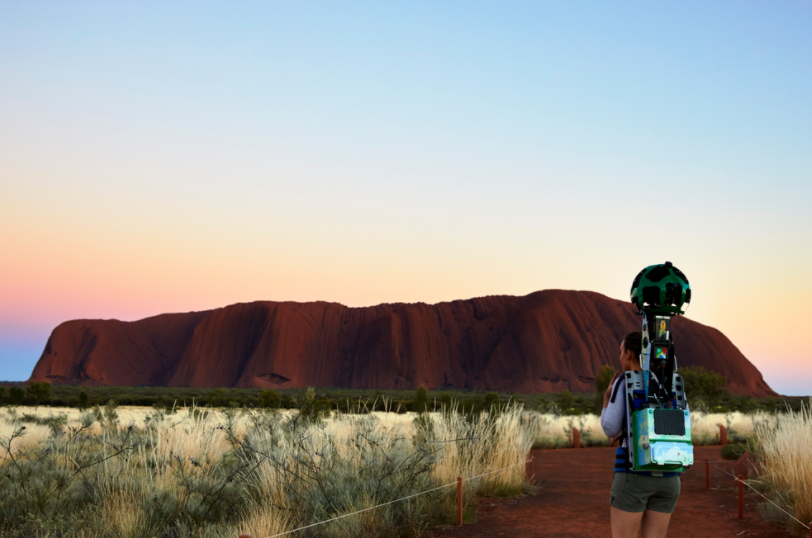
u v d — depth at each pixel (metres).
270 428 10.47
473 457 10.51
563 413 50.44
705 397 47.62
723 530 7.54
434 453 9.72
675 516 8.45
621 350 4.11
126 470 8.70
